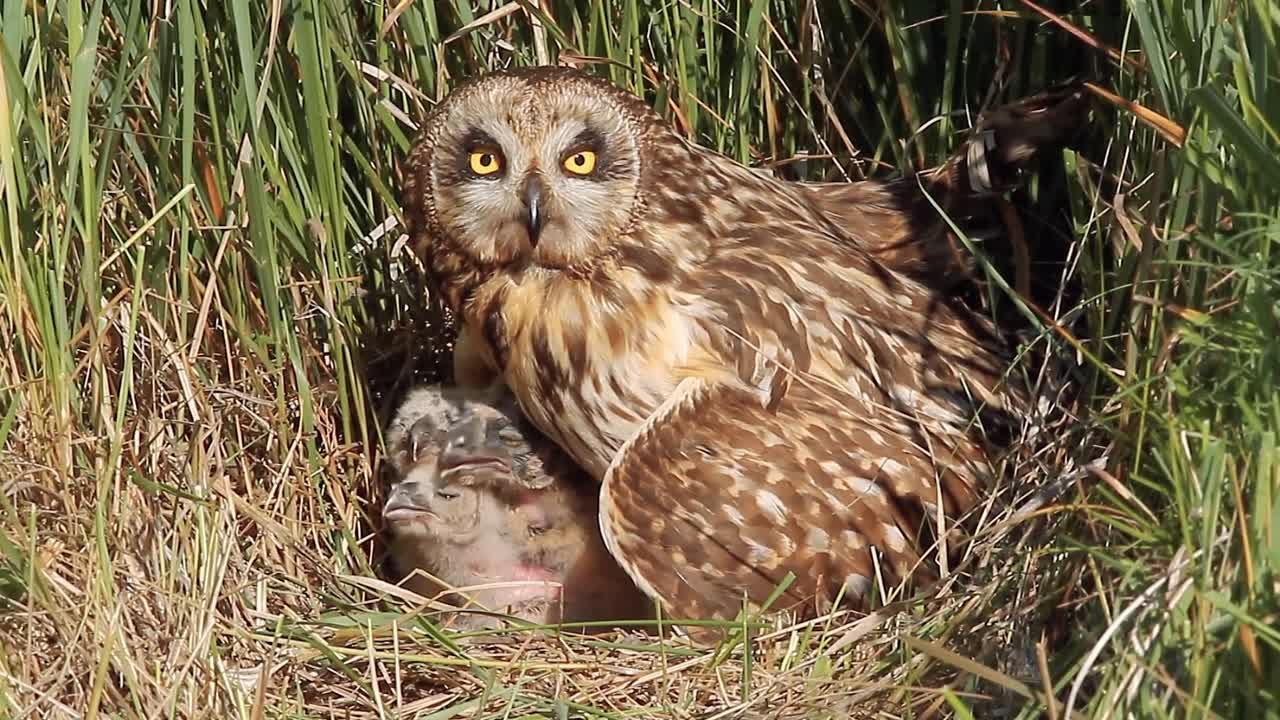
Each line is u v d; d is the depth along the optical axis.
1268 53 7.42
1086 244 9.55
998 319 10.81
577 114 9.89
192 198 10.77
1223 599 6.66
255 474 11.02
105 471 9.34
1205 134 7.81
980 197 10.89
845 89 11.75
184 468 10.30
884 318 10.48
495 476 10.48
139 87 10.59
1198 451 7.43
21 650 8.70
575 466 10.79
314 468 11.02
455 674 9.28
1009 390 10.33
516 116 9.91
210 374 10.89
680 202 10.19
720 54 11.70
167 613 9.13
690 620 9.16
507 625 10.02
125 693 8.62
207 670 8.69
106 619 8.76
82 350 10.34
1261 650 6.60
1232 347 7.43
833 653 9.03
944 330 10.59
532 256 10.06
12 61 9.52
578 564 10.81
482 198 10.09
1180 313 7.61
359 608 10.05
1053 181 10.79
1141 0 8.23
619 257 10.02
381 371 11.94
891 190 11.34
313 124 10.53
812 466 9.70
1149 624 7.05
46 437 9.76
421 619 9.30
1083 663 7.10
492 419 10.74
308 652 9.29
